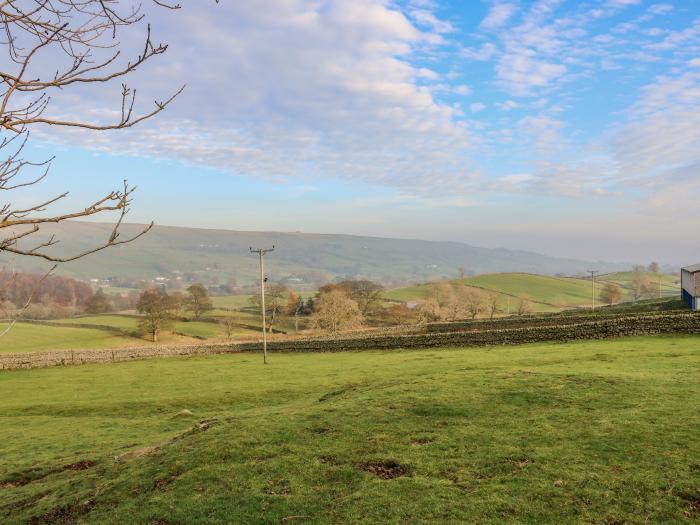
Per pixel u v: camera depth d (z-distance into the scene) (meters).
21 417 31.47
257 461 16.61
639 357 32.06
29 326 104.88
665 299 93.31
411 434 18.44
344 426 19.61
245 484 14.98
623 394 21.47
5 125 4.29
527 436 17.31
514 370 28.55
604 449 15.62
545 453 15.68
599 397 21.27
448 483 14.25
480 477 14.52
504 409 20.61
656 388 22.05
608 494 12.84
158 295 105.31
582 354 35.75
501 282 182.38
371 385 28.19
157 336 101.75
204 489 14.88
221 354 60.69
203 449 17.89
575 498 12.79
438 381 26.36
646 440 15.97
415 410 21.12
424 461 15.92
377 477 15.04
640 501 12.40
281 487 14.73
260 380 38.97
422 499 13.35
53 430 27.17
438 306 123.81
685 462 14.21
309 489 14.50
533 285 180.12
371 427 19.36
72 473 18.80
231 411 29.41
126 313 130.25
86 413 32.00
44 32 4.35
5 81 4.27
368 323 126.12
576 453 15.50
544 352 39.00
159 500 14.39
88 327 109.94
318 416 21.16
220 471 15.96
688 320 40.91
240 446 17.86
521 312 136.88
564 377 24.97
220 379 41.53
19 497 16.50
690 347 34.81
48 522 14.30
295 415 21.55
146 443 22.64
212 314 129.75
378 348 54.00
